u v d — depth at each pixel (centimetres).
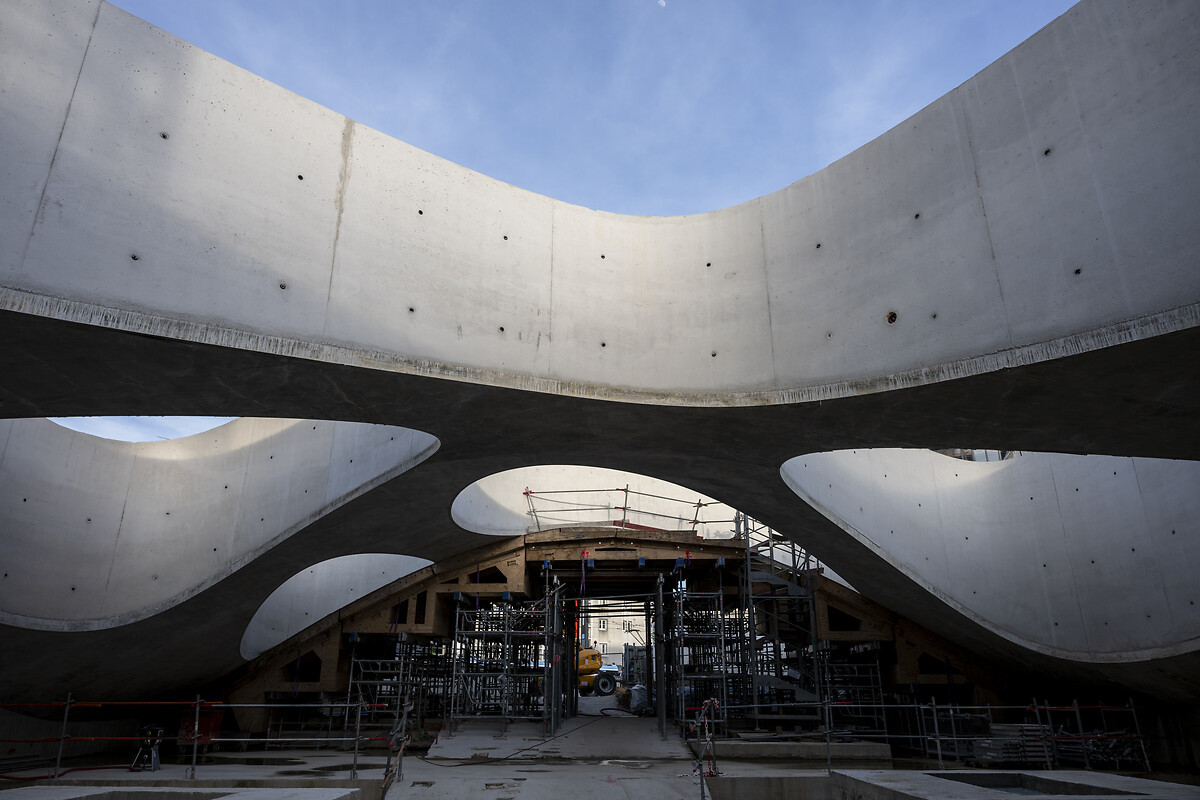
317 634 2317
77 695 1920
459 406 1288
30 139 891
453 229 1250
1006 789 969
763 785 1291
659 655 1994
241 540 1845
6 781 1266
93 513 1769
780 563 2233
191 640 1998
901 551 1933
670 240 1419
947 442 1312
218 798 775
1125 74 955
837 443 1395
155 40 1020
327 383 1152
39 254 876
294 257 1083
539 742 1820
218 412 1205
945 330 1101
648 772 1427
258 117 1092
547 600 2078
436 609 2320
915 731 2269
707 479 1695
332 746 2100
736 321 1339
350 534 1912
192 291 984
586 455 1584
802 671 2228
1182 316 867
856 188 1254
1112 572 1719
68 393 1077
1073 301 968
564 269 1345
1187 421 1100
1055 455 1894
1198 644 1503
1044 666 1942
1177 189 891
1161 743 1777
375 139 1210
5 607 1560
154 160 985
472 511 2141
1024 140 1051
